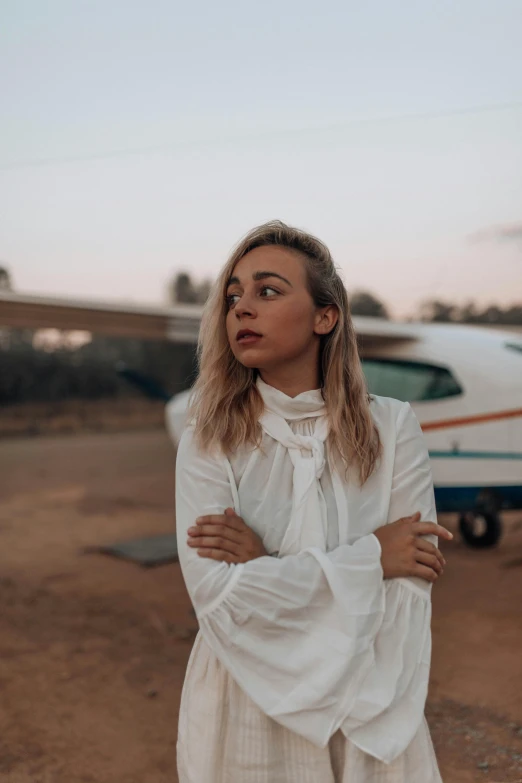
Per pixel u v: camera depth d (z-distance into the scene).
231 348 1.64
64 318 6.47
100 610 5.23
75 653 4.35
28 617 5.08
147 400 33.00
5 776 2.93
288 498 1.55
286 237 1.64
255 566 1.40
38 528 8.84
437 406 5.93
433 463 5.96
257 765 1.46
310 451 1.56
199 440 1.58
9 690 3.81
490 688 3.71
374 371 6.44
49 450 19.97
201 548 1.45
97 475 14.31
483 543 6.78
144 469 15.16
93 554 7.21
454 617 4.91
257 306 1.56
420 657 1.49
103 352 36.72
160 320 6.81
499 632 4.56
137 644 4.50
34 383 31.50
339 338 1.64
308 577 1.39
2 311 6.11
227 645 1.40
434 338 6.15
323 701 1.37
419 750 1.50
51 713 3.53
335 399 1.60
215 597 1.40
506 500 5.79
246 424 1.58
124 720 3.44
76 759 3.06
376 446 1.59
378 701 1.41
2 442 23.08
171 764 3.02
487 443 5.70
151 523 9.02
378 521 1.56
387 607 1.49
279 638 1.40
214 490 1.53
